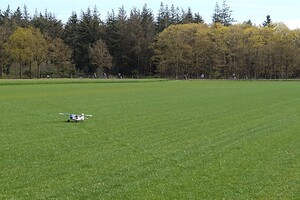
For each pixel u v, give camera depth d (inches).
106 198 540.7
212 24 7308.1
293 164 719.1
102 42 6998.0
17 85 3599.9
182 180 620.7
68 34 7234.3
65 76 6614.2
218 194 559.5
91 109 1658.5
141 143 912.9
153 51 7027.6
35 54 6112.2
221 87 3516.2
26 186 588.1
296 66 6476.4
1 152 813.9
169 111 1585.9
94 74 6811.0
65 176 639.8
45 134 1032.8
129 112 1549.0
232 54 6535.4
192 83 4431.6
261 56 6441.9
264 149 847.7
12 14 7751.0
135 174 652.1
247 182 612.4
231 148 858.1
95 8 7490.2
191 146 879.1
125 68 7293.3
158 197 545.0
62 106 1777.8
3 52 6087.6
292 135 1021.2
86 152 814.5
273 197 548.7
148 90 3002.0
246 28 6914.4
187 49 6624.0
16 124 1211.2
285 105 1831.9
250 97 2320.4
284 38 6466.5
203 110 1624.0
